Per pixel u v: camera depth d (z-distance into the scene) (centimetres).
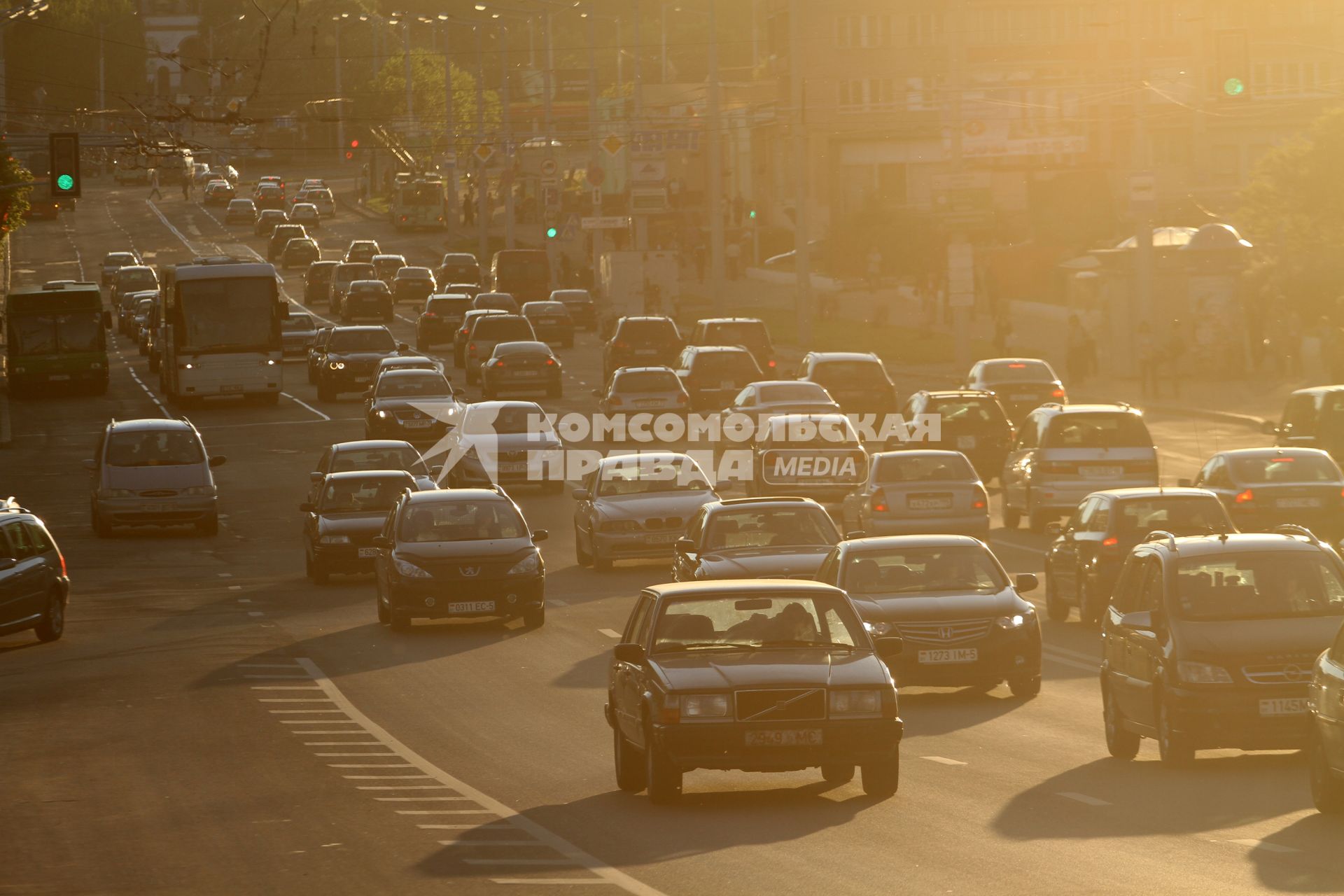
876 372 17188
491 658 8356
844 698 4941
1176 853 4253
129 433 13825
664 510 11112
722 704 4909
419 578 9125
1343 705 4509
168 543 13225
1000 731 6297
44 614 9300
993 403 14400
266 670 8162
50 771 6003
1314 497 10231
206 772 5900
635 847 4534
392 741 6400
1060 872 4072
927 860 4266
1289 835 4431
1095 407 12162
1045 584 10138
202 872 4406
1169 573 5559
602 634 9019
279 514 14550
